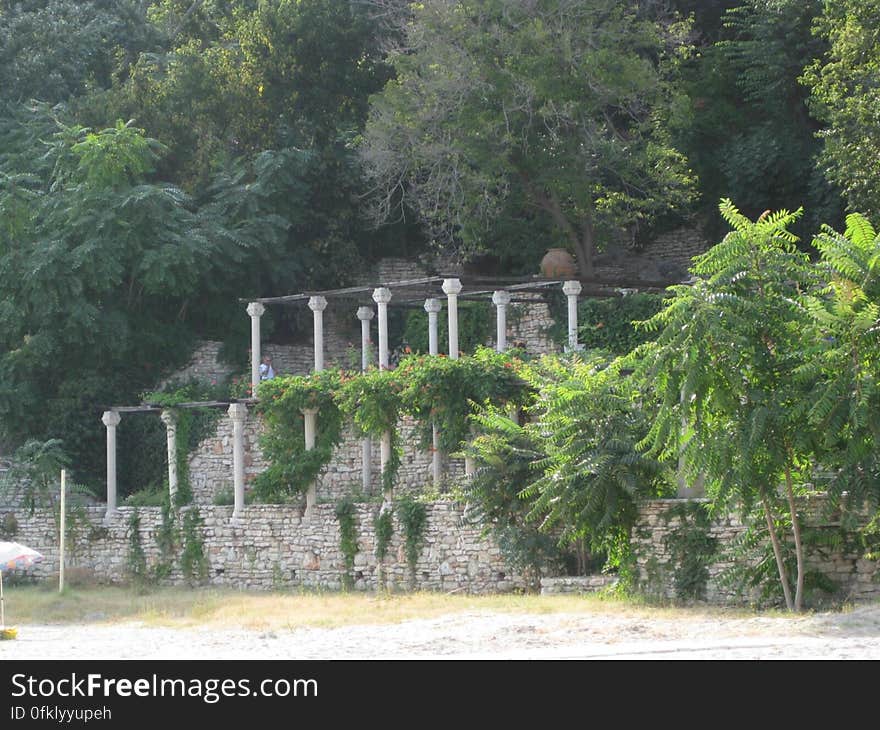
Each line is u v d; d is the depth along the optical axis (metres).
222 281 55.00
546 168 49.78
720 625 23.27
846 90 42.22
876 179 40.53
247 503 43.59
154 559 43.91
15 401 50.16
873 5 41.03
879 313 24.39
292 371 55.44
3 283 50.59
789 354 24.81
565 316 47.31
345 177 57.97
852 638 20.22
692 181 51.06
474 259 57.72
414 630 25.31
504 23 50.09
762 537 27.62
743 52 52.28
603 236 52.66
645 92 49.94
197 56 59.06
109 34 62.84
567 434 30.05
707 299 24.58
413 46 51.38
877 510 24.70
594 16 50.16
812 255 50.47
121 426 51.41
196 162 57.12
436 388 38.19
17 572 46.09
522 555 34.44
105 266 50.47
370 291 44.47
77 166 52.91
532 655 19.58
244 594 39.34
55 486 46.75
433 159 50.59
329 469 45.66
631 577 30.53
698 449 25.22
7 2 60.44
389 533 38.56
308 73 59.44
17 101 57.94
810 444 25.38
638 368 25.12
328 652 21.22
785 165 51.31
